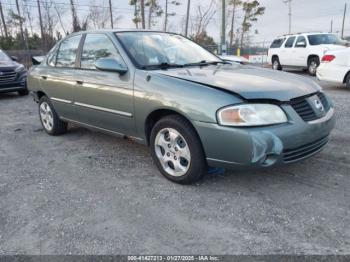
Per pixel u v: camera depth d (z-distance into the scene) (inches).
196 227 112.4
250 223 113.3
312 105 133.4
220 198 130.8
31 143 213.9
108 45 169.5
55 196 138.0
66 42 205.2
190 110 128.2
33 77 227.0
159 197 133.6
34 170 167.3
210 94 125.6
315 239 103.3
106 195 137.2
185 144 135.6
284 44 655.1
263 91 124.8
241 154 120.6
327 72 375.6
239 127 119.6
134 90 149.2
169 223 115.3
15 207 130.3
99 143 206.7
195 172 135.6
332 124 142.6
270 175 148.7
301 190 134.6
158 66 158.2
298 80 146.3
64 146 204.2
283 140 120.6
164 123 140.4
